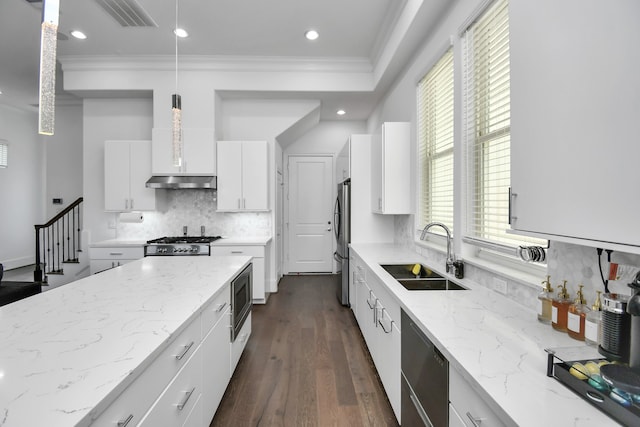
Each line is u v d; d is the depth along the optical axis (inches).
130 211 160.2
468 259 80.1
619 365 31.3
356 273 130.2
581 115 34.4
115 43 141.9
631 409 26.8
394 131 123.5
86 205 171.0
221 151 162.4
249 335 108.7
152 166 157.6
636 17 28.3
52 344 39.9
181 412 50.3
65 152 210.7
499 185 72.4
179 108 86.9
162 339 41.9
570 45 35.8
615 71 30.2
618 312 33.4
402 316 63.5
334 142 225.3
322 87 161.8
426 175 116.4
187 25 127.6
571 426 27.0
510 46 47.0
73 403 28.1
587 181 33.7
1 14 116.3
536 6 41.3
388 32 126.9
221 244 153.6
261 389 86.2
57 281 169.3
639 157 28.2
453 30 88.1
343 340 117.5
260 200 163.3
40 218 249.1
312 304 160.1
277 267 193.6
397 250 127.8
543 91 40.3
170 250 151.6
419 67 115.1
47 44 42.5
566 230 36.6
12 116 229.8
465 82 84.4
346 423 72.7
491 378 34.3
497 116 70.7
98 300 59.0
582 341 42.9
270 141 175.3
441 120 103.9
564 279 50.3
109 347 39.3
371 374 94.0
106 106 170.4
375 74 156.9
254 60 157.0
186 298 60.6
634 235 28.8
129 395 35.0
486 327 48.8
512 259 68.4
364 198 149.5
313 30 131.3
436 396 46.5
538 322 50.8
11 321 47.9
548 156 39.5
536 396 31.2
